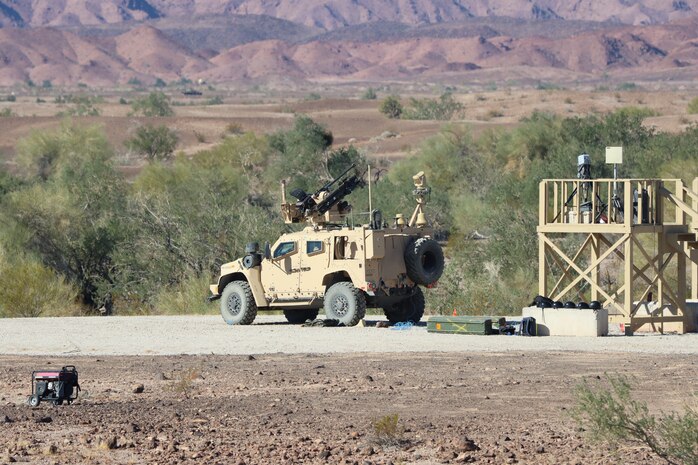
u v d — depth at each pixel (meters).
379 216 74.56
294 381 50.28
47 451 36.03
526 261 103.38
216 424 40.78
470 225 134.25
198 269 112.06
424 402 44.78
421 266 74.50
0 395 47.75
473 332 68.12
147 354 60.72
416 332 70.06
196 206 122.12
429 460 34.75
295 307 76.25
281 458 35.19
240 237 112.00
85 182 145.12
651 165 143.50
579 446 36.19
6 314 99.56
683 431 33.22
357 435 38.38
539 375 51.06
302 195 76.06
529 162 177.50
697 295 75.00
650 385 47.53
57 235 121.12
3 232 117.62
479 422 40.56
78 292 113.25
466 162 179.25
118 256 115.19
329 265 74.06
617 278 96.62
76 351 61.97
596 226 68.62
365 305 73.50
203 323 78.62
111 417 42.28
